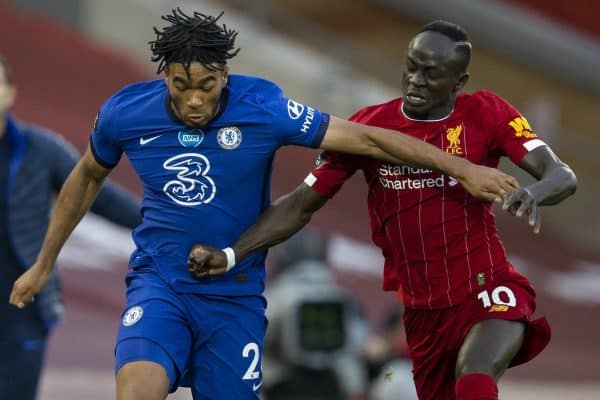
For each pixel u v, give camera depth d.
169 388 16.95
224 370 17.70
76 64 65.62
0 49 64.31
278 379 26.02
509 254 64.19
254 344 17.92
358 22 78.25
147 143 17.23
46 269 18.97
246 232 17.64
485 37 76.50
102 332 43.81
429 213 17.61
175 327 17.25
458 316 17.64
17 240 22.30
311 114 17.16
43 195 22.70
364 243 57.75
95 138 17.64
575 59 76.00
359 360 27.14
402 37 77.19
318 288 26.19
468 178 16.59
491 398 16.17
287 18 74.12
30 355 22.61
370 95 66.12
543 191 16.44
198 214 17.36
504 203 16.12
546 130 70.19
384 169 17.75
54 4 70.31
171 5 69.12
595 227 69.75
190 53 16.19
